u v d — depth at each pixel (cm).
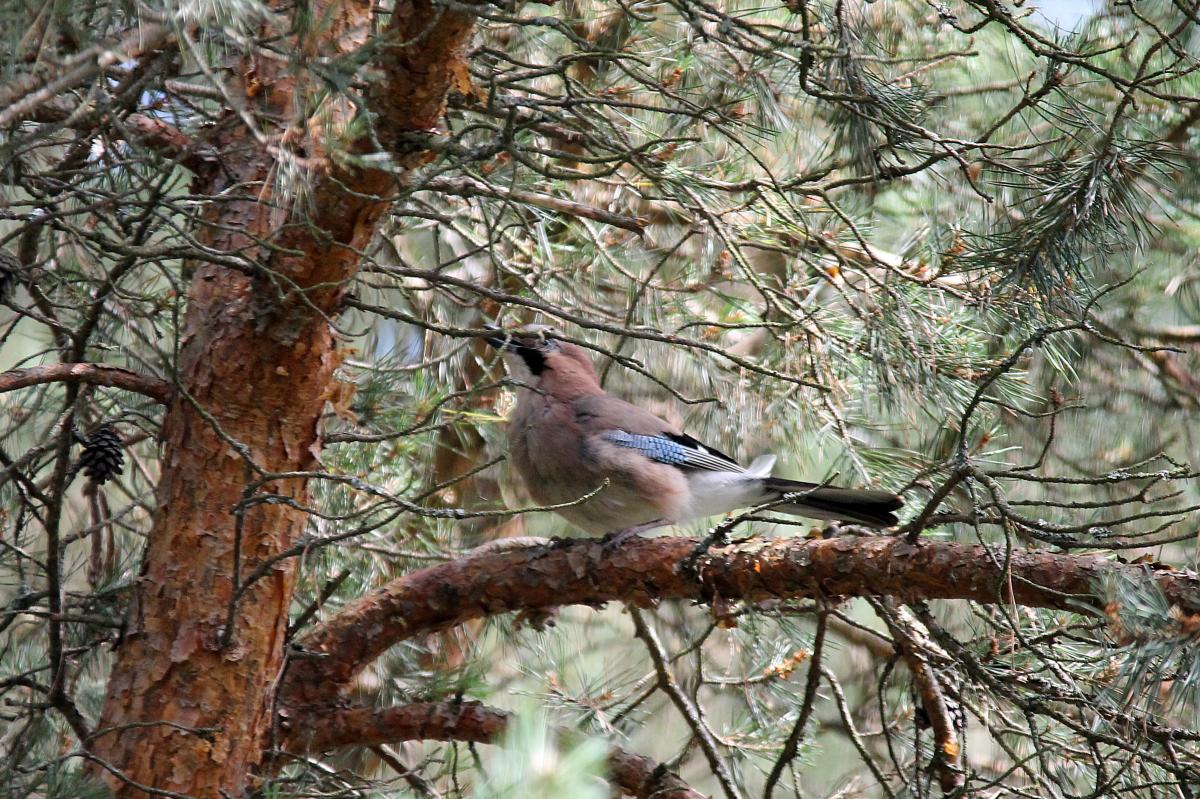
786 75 881
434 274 713
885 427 1041
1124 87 780
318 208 650
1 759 632
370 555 972
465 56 625
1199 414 1199
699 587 719
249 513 680
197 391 684
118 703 664
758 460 1006
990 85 1152
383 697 945
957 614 1099
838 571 675
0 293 631
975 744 1130
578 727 900
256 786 676
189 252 607
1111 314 1220
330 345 707
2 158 511
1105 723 639
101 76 541
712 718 1204
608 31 997
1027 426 1182
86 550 959
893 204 1164
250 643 675
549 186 968
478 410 1073
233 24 456
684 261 1151
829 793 1027
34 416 852
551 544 774
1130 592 569
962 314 894
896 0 1119
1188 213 1109
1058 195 745
